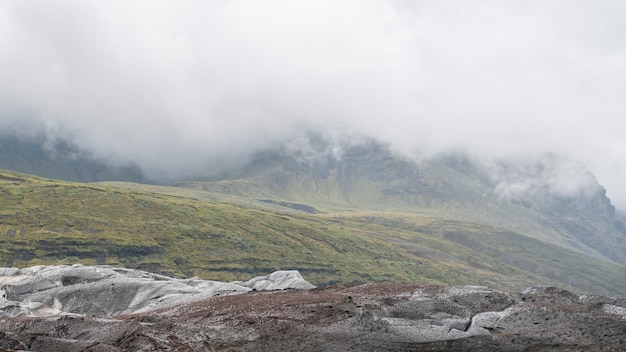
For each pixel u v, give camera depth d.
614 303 55.12
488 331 48.72
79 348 49.84
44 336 52.47
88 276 94.12
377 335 48.78
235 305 61.56
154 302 83.19
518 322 49.72
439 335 48.59
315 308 55.22
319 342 48.03
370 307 55.38
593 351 42.66
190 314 59.91
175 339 50.00
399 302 56.75
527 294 58.50
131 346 49.41
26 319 59.72
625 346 42.81
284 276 99.25
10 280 92.06
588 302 55.69
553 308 50.53
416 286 62.97
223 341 49.34
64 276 93.69
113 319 57.81
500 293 57.66
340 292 64.25
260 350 47.44
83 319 57.25
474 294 57.53
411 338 48.34
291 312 55.03
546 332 47.28
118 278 91.31
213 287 90.69
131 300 85.06
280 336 49.25
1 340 50.84
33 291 88.62
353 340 48.12
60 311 83.56
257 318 53.47
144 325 53.59
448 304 55.66
